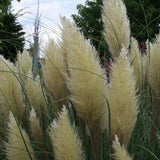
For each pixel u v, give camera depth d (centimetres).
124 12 180
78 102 124
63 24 168
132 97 119
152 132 166
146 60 194
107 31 181
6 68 172
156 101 162
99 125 132
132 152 163
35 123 163
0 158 172
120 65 119
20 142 138
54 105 174
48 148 168
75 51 119
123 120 119
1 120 182
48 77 169
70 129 116
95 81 121
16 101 174
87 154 160
